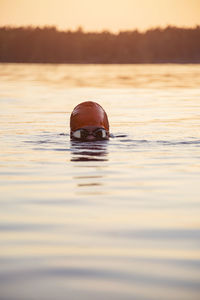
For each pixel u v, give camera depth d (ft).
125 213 57.41
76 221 54.29
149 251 45.21
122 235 49.57
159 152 101.81
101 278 39.58
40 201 63.05
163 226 52.39
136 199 64.03
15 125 149.79
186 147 108.17
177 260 43.06
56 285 38.29
